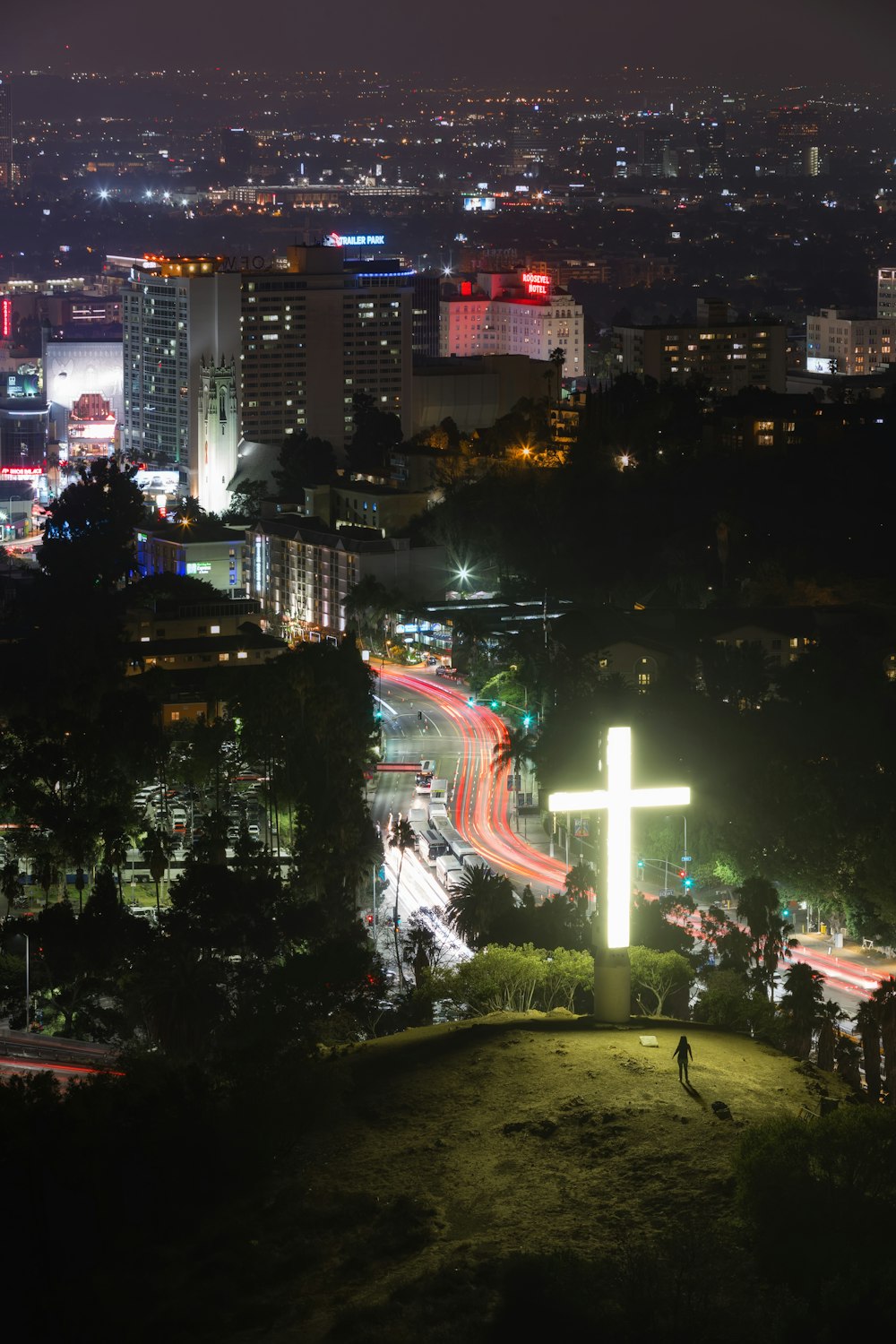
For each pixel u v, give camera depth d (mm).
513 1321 102562
